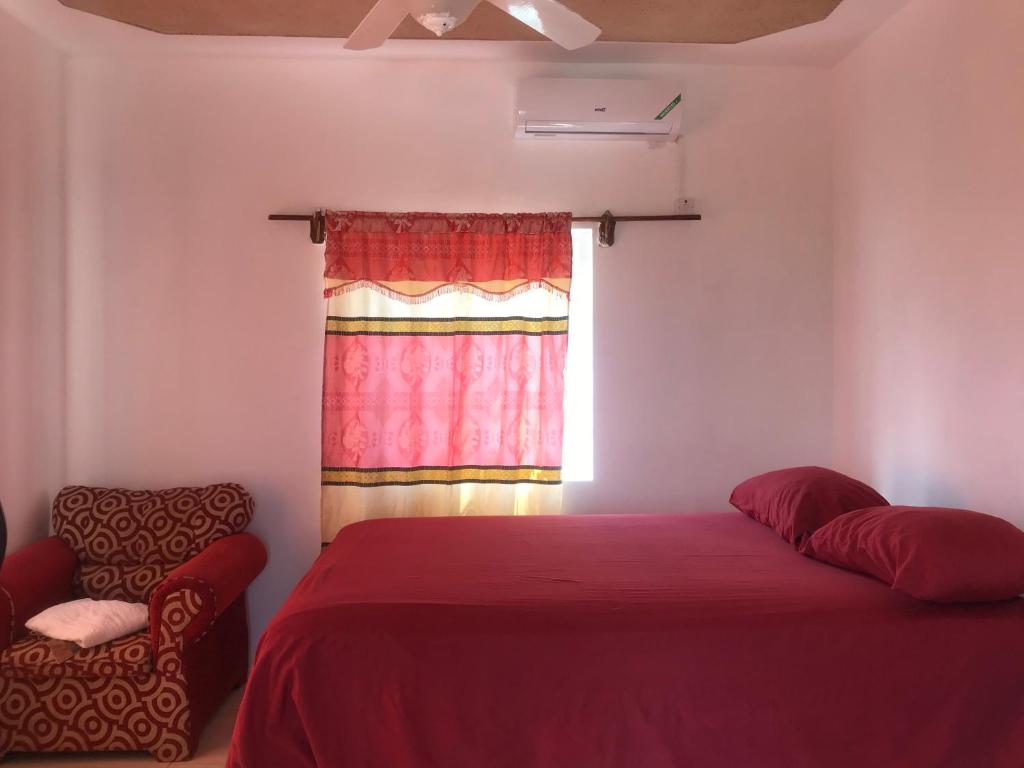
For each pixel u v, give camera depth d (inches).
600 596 83.4
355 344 133.1
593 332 140.2
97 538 123.1
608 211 138.1
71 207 135.8
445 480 135.0
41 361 128.6
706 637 76.7
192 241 136.6
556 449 134.2
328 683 75.9
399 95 137.8
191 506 125.6
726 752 75.4
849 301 135.4
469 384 134.6
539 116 132.2
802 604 80.7
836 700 75.7
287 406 137.7
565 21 86.0
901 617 78.2
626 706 75.5
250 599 137.3
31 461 125.8
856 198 132.6
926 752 75.2
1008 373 94.7
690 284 140.4
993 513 97.6
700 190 140.3
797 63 139.3
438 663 76.1
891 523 86.4
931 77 110.0
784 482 112.9
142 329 136.6
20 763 104.6
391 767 75.0
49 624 104.4
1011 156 93.9
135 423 136.6
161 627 103.8
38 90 126.9
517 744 75.2
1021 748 75.2
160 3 114.5
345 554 101.7
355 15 117.7
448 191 138.2
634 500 140.5
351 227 133.1
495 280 134.6
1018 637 76.8
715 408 140.6
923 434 112.8
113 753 107.7
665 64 139.6
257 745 75.3
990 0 97.3
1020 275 92.6
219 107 136.6
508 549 103.2
